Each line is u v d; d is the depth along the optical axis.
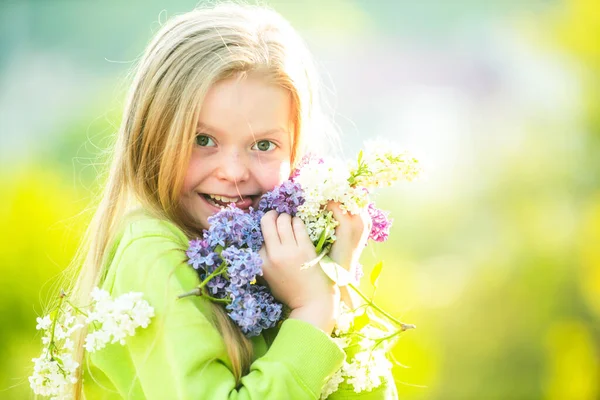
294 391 2.36
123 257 2.51
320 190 2.58
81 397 2.81
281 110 2.74
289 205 2.63
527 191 11.32
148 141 2.74
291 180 2.81
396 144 2.65
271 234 2.55
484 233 11.42
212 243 2.45
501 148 12.66
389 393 2.79
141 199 2.75
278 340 2.44
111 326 2.32
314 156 2.88
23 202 7.12
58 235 7.16
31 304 6.65
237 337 2.47
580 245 10.17
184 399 2.31
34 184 7.43
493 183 11.80
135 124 2.77
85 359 2.84
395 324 2.74
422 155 2.63
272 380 2.34
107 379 2.78
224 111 2.65
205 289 2.48
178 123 2.66
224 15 2.87
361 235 2.65
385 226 2.85
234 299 2.39
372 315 2.82
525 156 11.61
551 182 11.29
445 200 11.93
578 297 9.96
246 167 2.68
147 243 2.51
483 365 9.23
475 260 10.70
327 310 2.50
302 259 2.52
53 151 13.52
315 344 2.41
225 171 2.65
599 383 9.39
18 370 6.36
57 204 7.47
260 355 2.60
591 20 11.32
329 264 2.52
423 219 11.61
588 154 11.20
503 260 10.35
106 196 2.84
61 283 3.09
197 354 2.34
